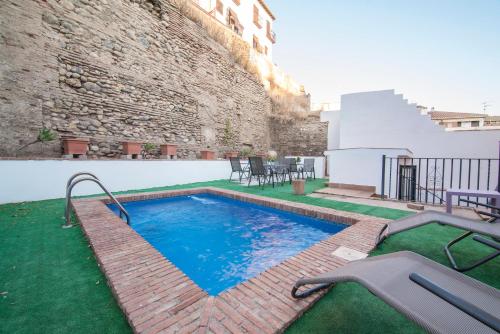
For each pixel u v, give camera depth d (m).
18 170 4.52
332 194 5.77
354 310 1.50
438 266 1.30
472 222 2.12
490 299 1.05
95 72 6.50
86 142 5.86
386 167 6.14
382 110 8.58
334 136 13.24
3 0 4.90
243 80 13.29
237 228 4.12
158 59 8.33
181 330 1.27
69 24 5.96
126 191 6.04
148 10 7.97
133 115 7.48
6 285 1.77
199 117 10.19
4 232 2.94
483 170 7.66
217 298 1.56
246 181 8.70
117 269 1.92
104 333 1.30
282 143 15.59
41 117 5.46
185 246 3.40
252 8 20.03
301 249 3.30
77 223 3.34
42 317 1.42
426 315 0.91
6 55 4.94
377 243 2.48
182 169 7.68
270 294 1.61
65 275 1.93
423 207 4.15
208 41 10.70
